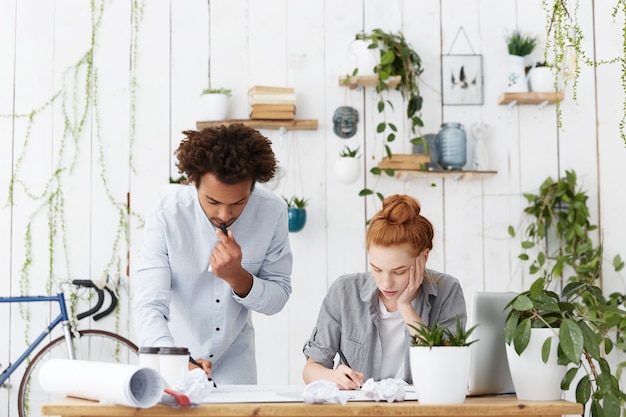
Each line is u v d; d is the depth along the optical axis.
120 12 3.85
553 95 3.75
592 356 1.70
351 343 2.18
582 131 3.88
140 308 2.06
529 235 3.81
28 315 3.75
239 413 1.48
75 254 3.77
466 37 3.89
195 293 2.24
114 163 3.80
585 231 3.78
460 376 1.57
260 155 1.98
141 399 1.46
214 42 3.85
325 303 2.24
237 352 2.42
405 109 3.84
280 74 3.85
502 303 1.77
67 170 3.79
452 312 2.15
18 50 3.82
